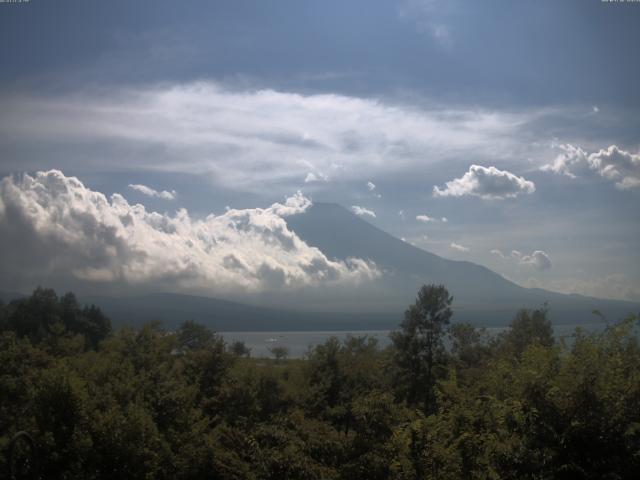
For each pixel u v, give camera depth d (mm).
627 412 10094
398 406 20781
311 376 36344
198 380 34656
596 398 10180
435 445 12109
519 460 10203
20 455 20125
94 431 22844
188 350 40375
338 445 20953
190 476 25500
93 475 21812
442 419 13117
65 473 21062
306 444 21891
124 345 36531
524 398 10781
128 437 23094
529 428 10555
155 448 24594
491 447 10641
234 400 32750
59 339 42562
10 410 26547
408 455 13078
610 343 11516
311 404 33438
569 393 10367
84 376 29266
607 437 10016
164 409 28766
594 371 10453
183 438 27016
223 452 25156
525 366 11445
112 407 24156
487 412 11922
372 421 19828
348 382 36250
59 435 21812
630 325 11430
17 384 29016
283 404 33656
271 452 21688
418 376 42562
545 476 9930
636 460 9859
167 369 35656
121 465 22922
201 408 33062
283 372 41531
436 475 12062
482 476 10641
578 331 12008
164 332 40188
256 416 32125
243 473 22734
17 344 38594
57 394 22688
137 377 29062
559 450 10148
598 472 9914
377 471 18422
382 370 41719
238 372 35469
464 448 11609
